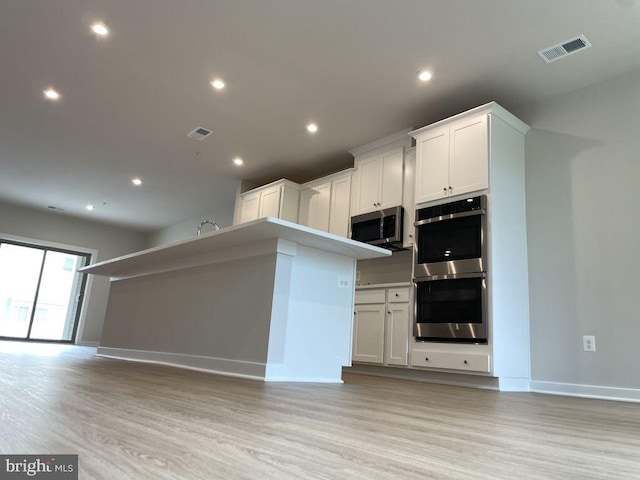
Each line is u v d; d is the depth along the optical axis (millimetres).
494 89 3982
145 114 4879
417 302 3945
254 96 4402
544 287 3711
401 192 4727
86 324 8789
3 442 791
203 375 2729
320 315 2982
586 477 805
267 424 1147
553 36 3283
